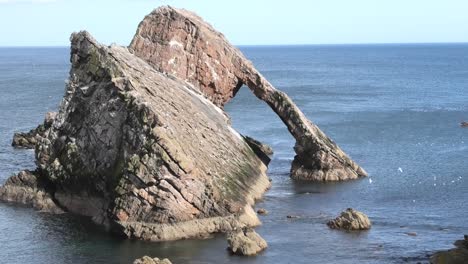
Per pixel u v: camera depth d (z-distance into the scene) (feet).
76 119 235.40
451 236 200.13
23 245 192.75
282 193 257.75
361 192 260.01
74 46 244.42
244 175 241.96
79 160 226.38
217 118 270.46
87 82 236.43
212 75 298.35
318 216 223.92
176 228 198.59
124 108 214.69
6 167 300.81
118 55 242.37
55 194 233.14
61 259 180.75
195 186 203.21
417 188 265.75
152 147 200.13
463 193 256.32
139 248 189.16
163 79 259.80
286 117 293.43
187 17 297.74
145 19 298.15
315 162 284.61
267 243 192.85
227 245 191.11
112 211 201.77
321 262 177.06
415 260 177.78
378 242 194.18
